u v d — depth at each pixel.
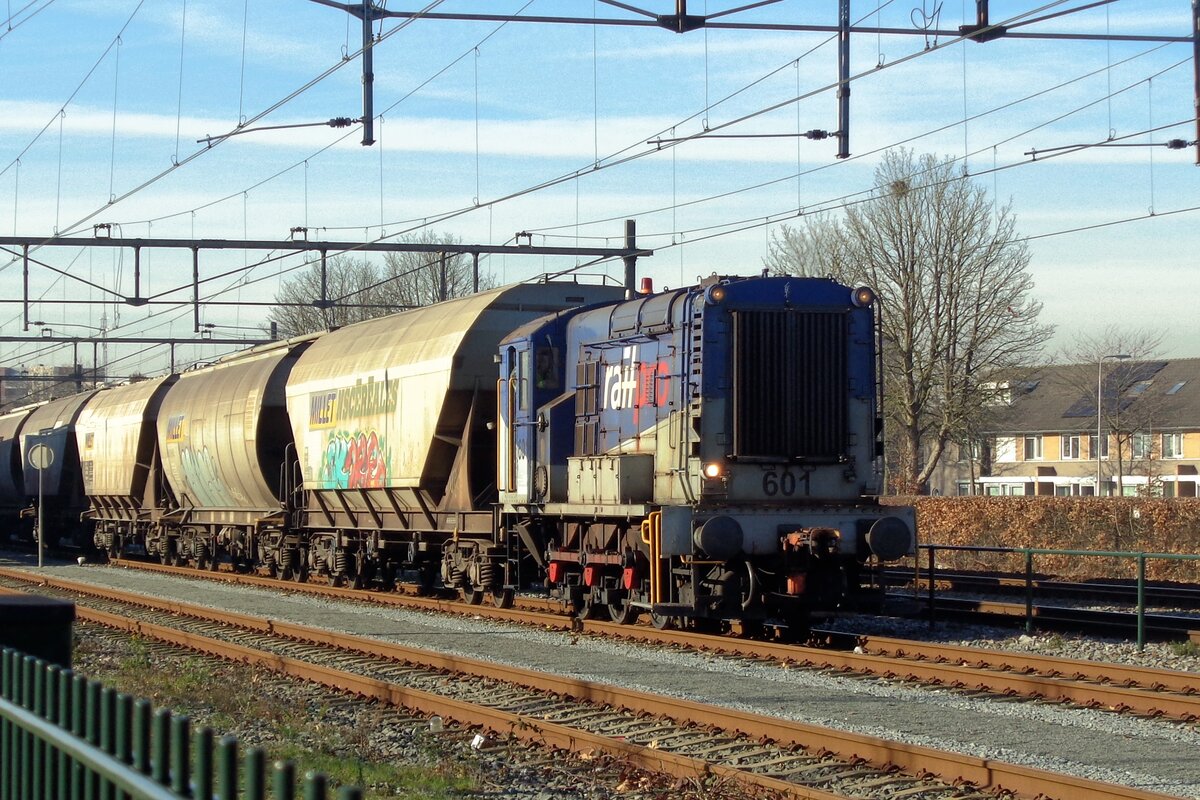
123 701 5.49
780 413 17.05
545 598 23.83
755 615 16.95
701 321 17.02
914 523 16.98
